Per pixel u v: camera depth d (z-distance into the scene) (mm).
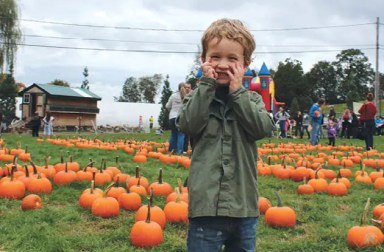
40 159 11727
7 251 4426
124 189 6855
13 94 58781
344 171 9883
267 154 15305
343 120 29000
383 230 5164
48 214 5660
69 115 47125
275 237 5215
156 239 4738
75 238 4805
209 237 2861
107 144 17109
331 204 6871
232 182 2902
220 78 2963
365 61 120562
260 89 37531
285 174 9328
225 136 2953
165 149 15461
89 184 7699
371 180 9031
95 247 4660
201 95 2914
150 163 11742
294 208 6555
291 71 96688
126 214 6027
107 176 7922
